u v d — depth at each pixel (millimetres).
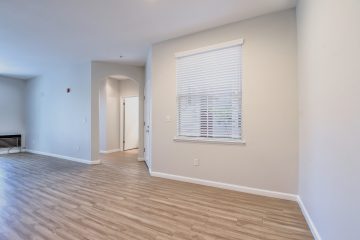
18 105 7766
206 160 3695
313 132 2156
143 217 2539
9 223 2406
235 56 3412
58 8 2945
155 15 3162
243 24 3326
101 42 4254
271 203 2918
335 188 1567
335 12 1556
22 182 4004
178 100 4000
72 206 2873
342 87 1450
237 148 3396
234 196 3184
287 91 3023
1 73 6965
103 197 3201
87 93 5660
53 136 6703
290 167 3008
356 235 1249
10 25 3471
